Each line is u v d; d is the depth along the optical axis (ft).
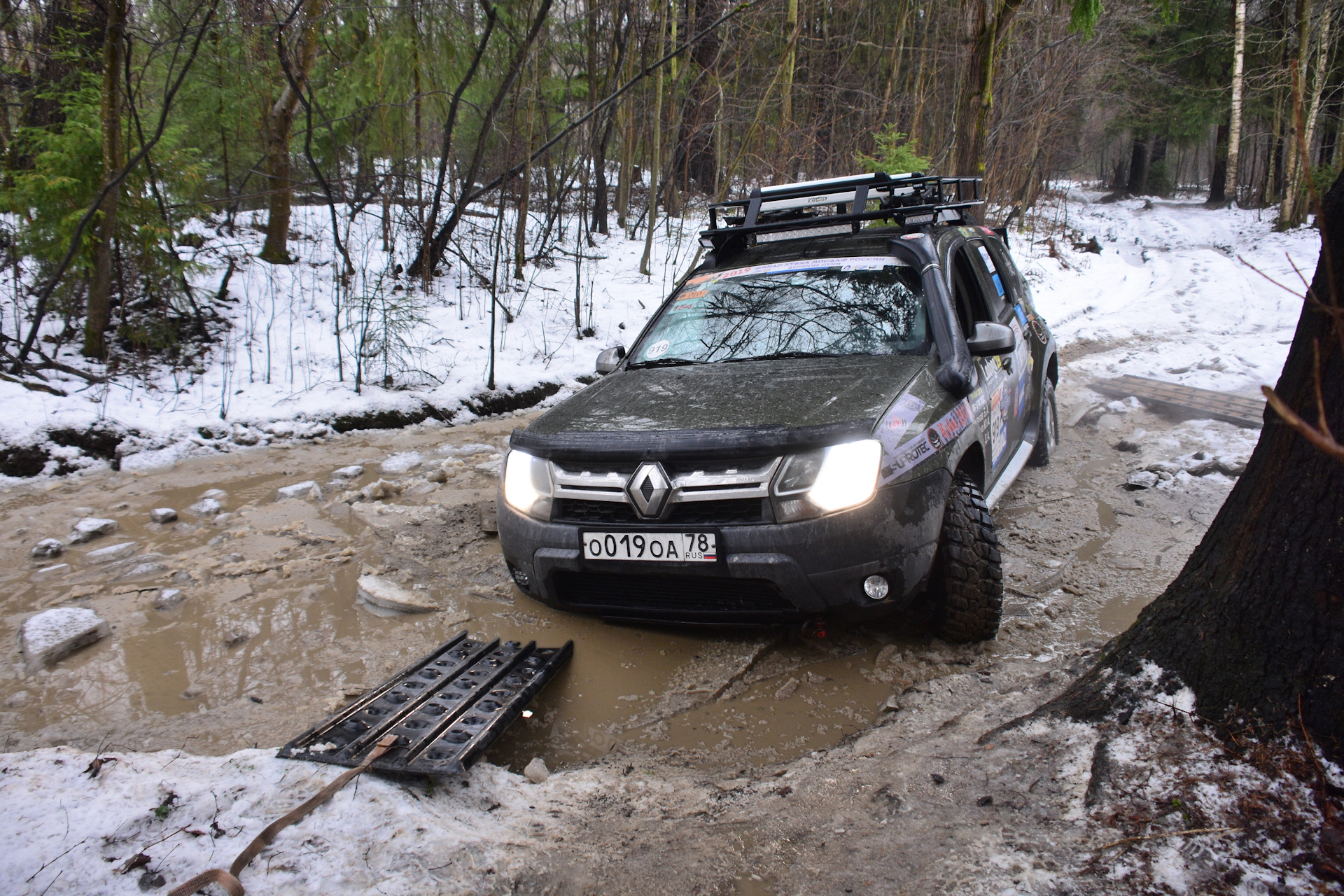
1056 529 14.78
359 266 32.83
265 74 28.71
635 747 8.72
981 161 34.40
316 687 9.95
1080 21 21.67
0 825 6.40
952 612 10.09
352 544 14.62
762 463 9.32
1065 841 6.11
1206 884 5.51
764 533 9.23
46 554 14.23
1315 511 6.36
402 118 31.71
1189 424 20.83
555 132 37.04
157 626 11.64
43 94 22.45
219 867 6.08
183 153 24.88
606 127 44.19
